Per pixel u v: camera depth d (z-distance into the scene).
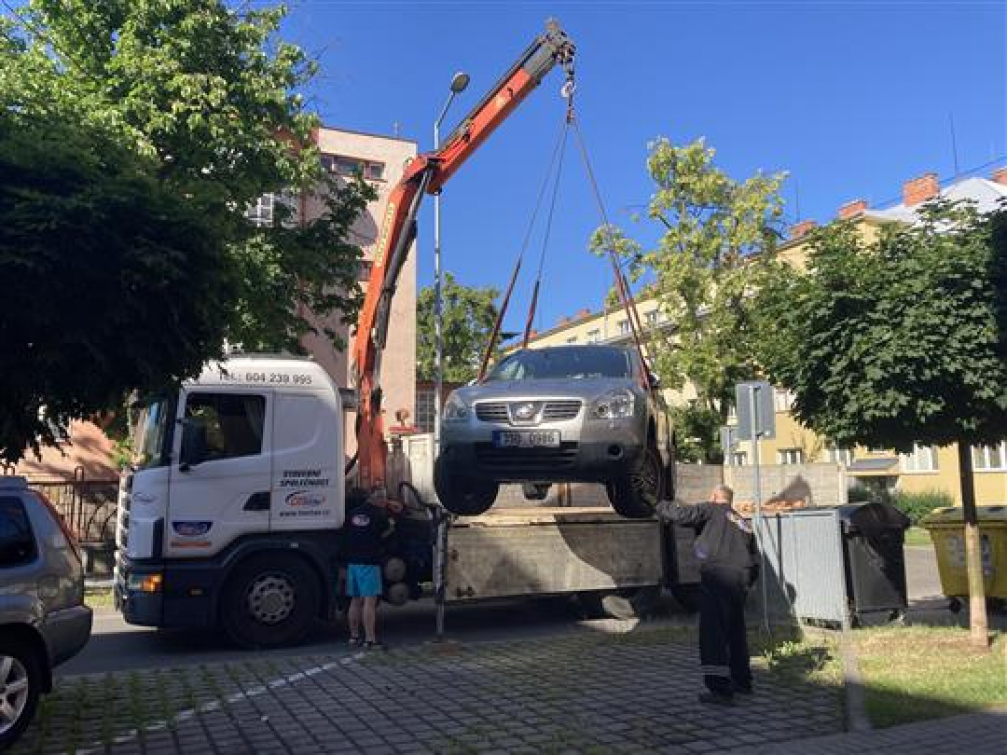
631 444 8.14
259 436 10.16
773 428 10.44
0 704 5.89
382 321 11.73
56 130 5.51
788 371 9.14
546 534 11.20
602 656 8.91
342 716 6.64
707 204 27.95
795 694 7.16
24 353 5.14
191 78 12.90
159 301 5.22
